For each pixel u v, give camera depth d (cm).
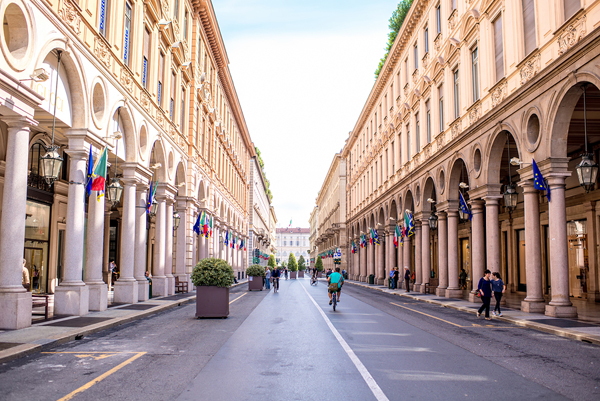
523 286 2667
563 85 1428
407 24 3219
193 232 3122
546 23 1550
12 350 873
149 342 1041
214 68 3838
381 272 4162
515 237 2759
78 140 1470
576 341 1085
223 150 4409
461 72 2325
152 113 2183
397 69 3694
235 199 5400
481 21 2080
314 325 1351
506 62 1841
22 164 1177
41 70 1163
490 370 773
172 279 2527
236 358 862
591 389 658
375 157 4547
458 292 2408
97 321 1310
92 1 1518
